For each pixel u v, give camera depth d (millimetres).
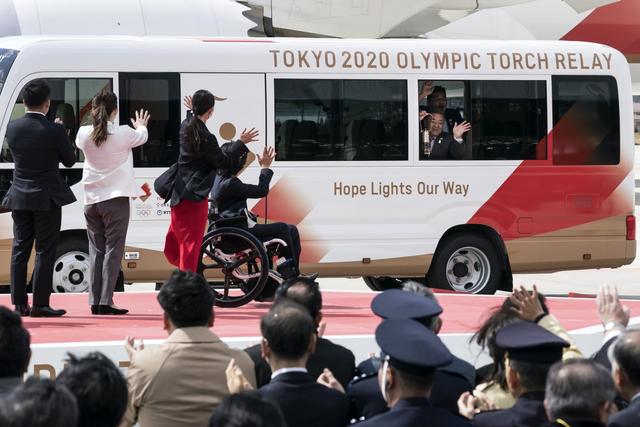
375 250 45719
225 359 17500
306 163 45031
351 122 45375
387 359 14672
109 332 27969
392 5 56656
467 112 46625
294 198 44938
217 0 51938
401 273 46312
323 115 45125
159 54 43688
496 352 18250
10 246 42281
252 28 52250
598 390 13820
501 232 46938
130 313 32094
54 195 29203
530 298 18812
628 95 48062
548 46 47594
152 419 17250
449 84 46438
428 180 46188
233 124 44375
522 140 47156
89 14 49344
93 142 30078
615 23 68625
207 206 31344
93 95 43188
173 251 31359
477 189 46656
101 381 12367
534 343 15141
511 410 15273
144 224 43500
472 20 61656
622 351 15633
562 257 47594
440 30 60312
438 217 46312
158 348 17484
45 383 10773
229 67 44250
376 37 57219
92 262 31172
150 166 43531
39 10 48969
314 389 15969
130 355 18078
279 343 15906
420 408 14305
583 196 47656
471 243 46938
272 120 44656
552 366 14266
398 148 45938
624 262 48281
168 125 43719
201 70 44000
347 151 45438
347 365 19125
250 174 44750
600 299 20031
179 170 30484
